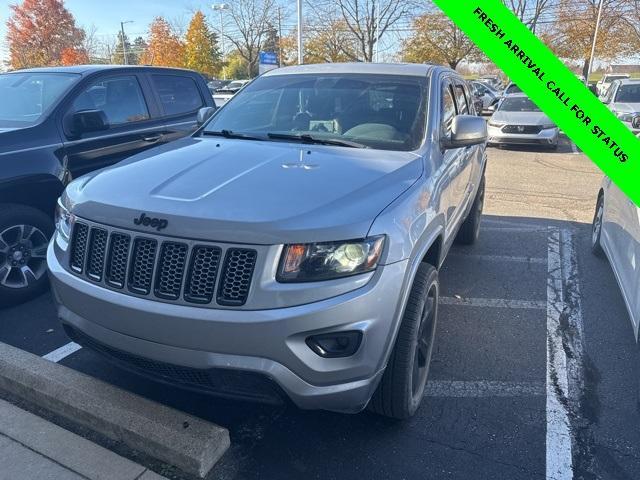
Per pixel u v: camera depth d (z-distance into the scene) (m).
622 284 3.95
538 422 2.96
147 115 5.44
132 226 2.41
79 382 2.90
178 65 47.75
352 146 3.36
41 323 4.02
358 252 2.28
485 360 3.59
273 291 2.20
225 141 3.52
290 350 2.21
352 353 2.30
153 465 2.53
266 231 2.22
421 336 2.94
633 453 2.73
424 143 3.38
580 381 3.37
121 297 2.40
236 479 2.51
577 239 6.26
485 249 5.87
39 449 2.59
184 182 2.65
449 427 2.90
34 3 51.81
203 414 2.97
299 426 2.89
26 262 4.33
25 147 4.25
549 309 4.37
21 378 2.96
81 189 2.81
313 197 2.46
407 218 2.54
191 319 2.24
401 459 2.66
